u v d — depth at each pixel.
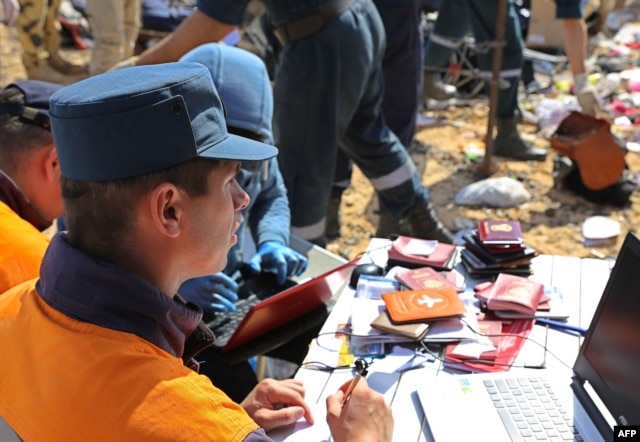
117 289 1.20
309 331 2.36
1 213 1.66
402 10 3.95
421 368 1.86
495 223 2.36
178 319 1.29
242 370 2.32
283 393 1.71
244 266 2.59
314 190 3.26
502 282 2.13
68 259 1.21
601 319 1.71
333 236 4.20
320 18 2.99
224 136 1.27
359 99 3.25
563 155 4.48
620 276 1.67
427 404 1.70
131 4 5.16
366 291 2.15
